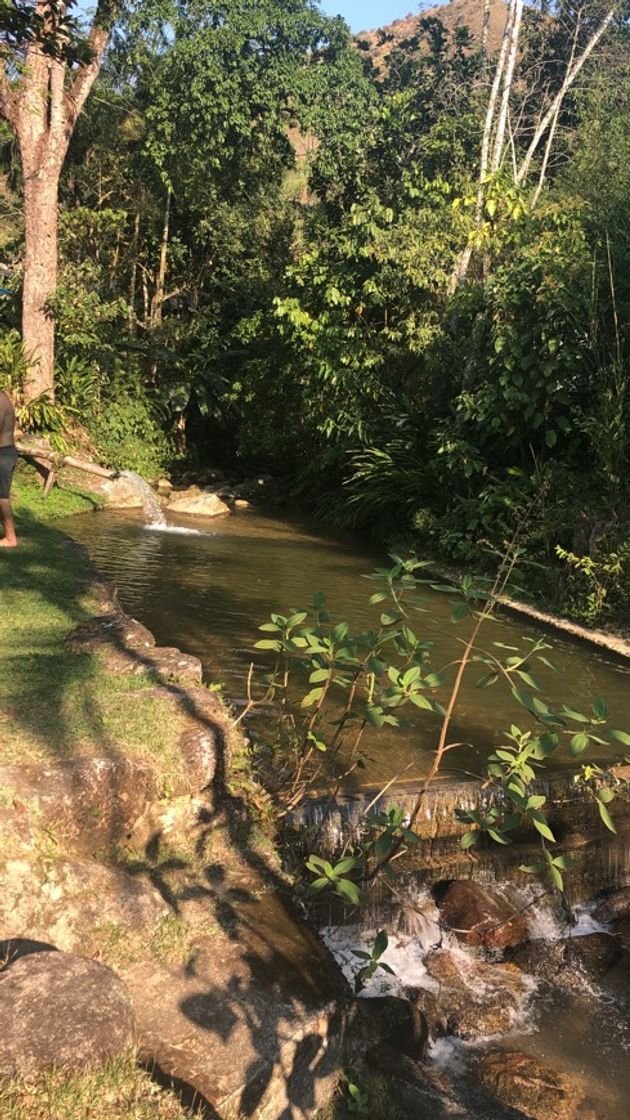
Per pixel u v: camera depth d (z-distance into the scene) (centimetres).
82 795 385
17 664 524
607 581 968
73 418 1738
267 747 550
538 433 1271
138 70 2150
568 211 1320
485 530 1236
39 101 1544
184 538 1315
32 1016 260
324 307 1678
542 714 420
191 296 2419
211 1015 325
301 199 2956
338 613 909
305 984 352
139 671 534
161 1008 325
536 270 1203
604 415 1060
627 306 1106
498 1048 413
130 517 1473
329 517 1664
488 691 721
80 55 756
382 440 1554
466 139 1758
